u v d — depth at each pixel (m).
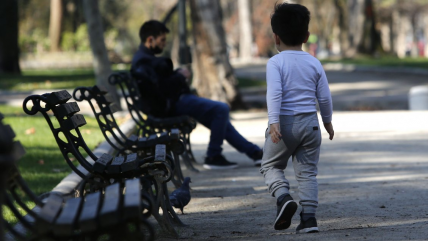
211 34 45.88
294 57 12.33
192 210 15.54
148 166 12.25
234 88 46.94
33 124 32.84
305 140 12.25
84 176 12.31
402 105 55.94
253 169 22.14
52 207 8.64
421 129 32.53
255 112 46.31
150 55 21.84
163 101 21.44
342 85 78.38
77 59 116.62
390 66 99.62
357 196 16.58
